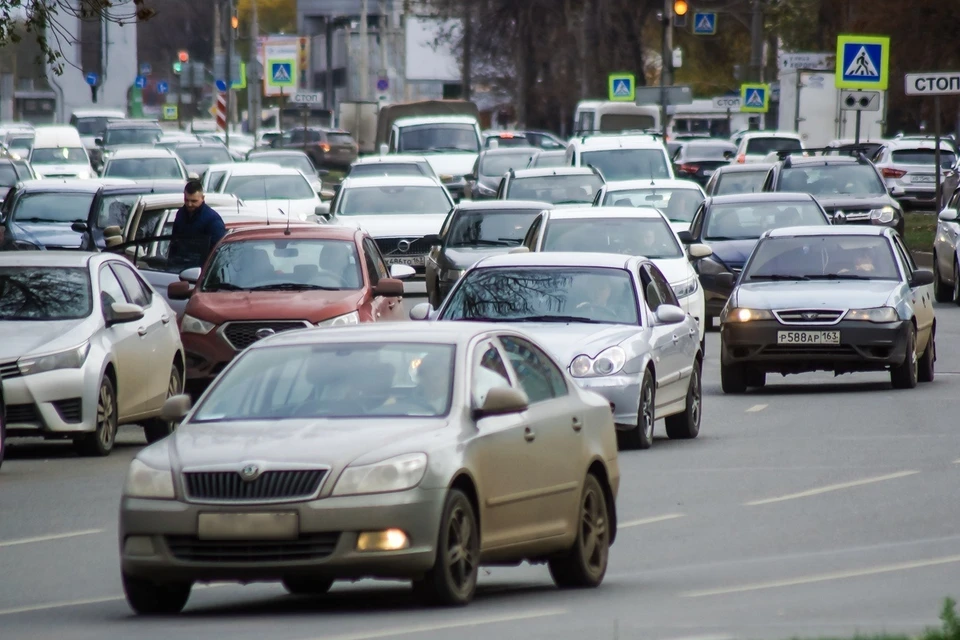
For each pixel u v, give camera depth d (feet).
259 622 113.29
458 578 114.52
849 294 255.91
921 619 105.91
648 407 205.67
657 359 207.72
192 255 273.75
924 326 268.41
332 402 120.37
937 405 241.35
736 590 123.34
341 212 437.99
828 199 435.12
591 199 443.73
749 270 271.49
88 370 203.62
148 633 109.19
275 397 121.70
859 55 474.90
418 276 429.38
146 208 304.71
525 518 122.52
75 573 139.13
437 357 123.13
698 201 400.47
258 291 243.40
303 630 108.27
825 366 258.37
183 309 266.16
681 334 218.18
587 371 200.34
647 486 179.32
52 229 404.98
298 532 109.70
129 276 224.12
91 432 205.46
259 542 110.22
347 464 110.93
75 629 112.68
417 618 111.14
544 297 212.02
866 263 268.62
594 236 291.99
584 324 208.74
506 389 119.44
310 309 234.58
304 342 127.03
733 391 265.95
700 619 108.27
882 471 185.06
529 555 123.75
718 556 141.38
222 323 236.43
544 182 447.42
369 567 109.91
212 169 528.22
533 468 123.44
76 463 203.72
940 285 415.23
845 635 97.04
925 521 155.02
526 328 206.69
